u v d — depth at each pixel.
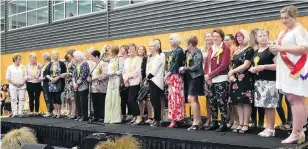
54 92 6.37
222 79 4.08
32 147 2.26
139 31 8.05
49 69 6.46
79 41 9.36
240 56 3.94
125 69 5.26
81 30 9.34
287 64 3.15
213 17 6.79
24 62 10.98
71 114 6.32
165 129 4.47
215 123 4.31
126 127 4.75
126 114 5.74
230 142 3.35
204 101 6.49
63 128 4.96
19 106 6.95
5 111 8.76
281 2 5.89
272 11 5.99
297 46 3.06
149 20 7.87
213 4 6.79
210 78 4.15
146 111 5.61
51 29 10.16
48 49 10.22
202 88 4.42
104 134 3.95
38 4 10.67
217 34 4.17
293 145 3.13
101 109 5.70
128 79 5.17
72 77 6.08
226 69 4.09
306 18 5.60
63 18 9.88
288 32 3.23
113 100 5.38
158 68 4.81
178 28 7.30
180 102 4.57
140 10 8.05
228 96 4.10
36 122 5.63
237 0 6.44
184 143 3.60
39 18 10.67
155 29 7.74
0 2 11.97
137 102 5.15
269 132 3.70
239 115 4.07
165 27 7.55
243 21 6.32
